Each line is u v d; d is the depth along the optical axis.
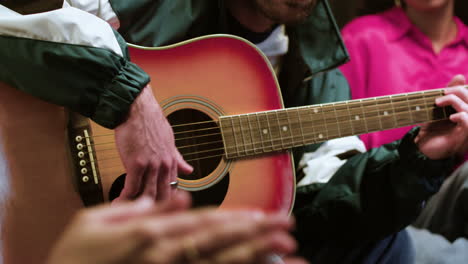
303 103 1.42
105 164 0.95
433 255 1.50
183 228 0.36
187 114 1.08
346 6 2.30
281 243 0.38
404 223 1.30
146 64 1.06
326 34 1.38
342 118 1.19
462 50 1.91
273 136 1.13
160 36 1.17
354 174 1.30
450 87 1.30
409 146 1.26
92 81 0.88
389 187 1.28
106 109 0.88
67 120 0.94
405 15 1.90
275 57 1.43
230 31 1.36
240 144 1.11
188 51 1.09
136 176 0.88
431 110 1.26
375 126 1.22
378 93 1.84
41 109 0.92
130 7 1.12
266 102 1.15
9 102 0.91
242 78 1.13
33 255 0.90
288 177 1.15
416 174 1.25
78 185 0.94
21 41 0.89
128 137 0.88
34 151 0.92
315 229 1.35
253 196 1.12
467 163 1.65
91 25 0.90
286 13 1.27
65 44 0.88
